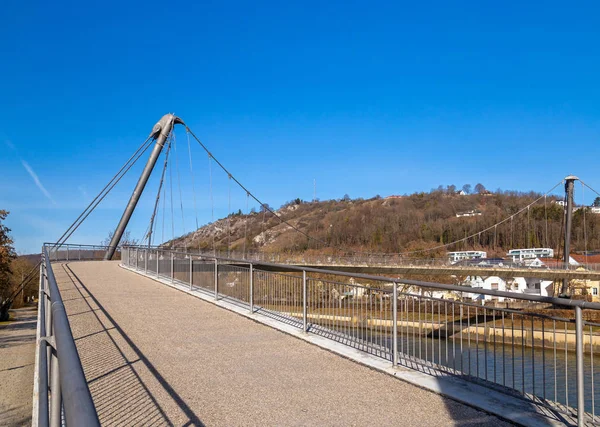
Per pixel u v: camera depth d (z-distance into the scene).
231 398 5.30
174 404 5.14
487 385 5.36
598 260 52.44
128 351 7.44
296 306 9.13
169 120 47.72
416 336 6.41
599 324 4.32
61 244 38.50
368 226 80.69
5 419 11.48
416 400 5.16
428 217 88.25
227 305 11.67
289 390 5.56
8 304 41.84
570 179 49.25
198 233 66.44
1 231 43.59
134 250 25.62
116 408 5.04
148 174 45.34
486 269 45.19
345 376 6.07
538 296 4.54
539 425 4.36
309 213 105.19
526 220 67.62
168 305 12.16
